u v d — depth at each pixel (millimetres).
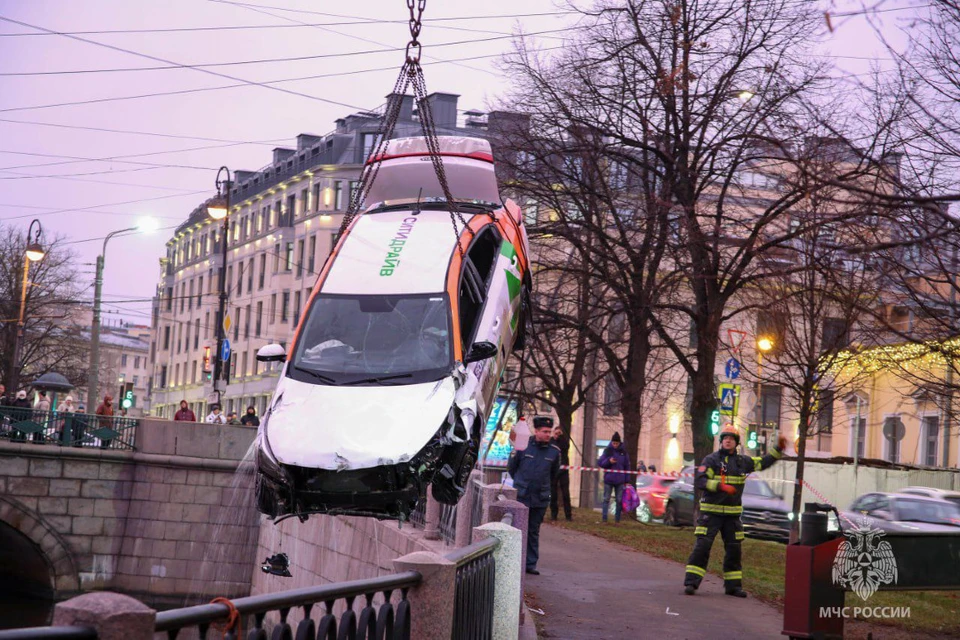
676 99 26656
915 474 32812
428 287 14461
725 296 27016
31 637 3229
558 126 29203
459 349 13906
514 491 12633
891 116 13797
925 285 12461
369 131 81000
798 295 21203
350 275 14836
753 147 23859
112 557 38344
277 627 4699
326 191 82312
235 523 37938
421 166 17625
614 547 20906
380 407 13203
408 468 12734
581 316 32125
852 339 19812
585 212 29922
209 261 101812
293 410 13398
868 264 11570
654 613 13453
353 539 25016
